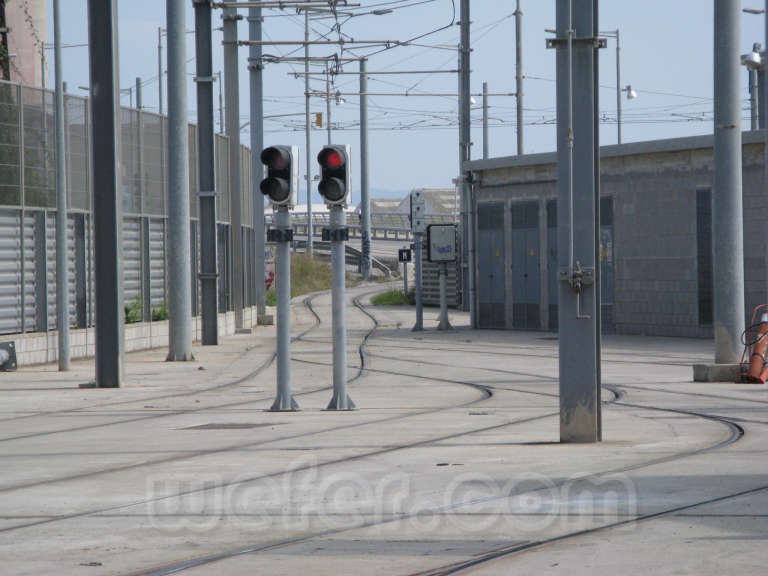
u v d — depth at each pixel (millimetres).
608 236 131000
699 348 107688
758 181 113125
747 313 113938
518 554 26062
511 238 144625
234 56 141250
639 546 26547
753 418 53781
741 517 29641
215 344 120188
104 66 78938
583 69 44500
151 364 97188
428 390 71875
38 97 97750
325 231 61062
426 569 24938
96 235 78125
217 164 142750
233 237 146000
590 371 45344
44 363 97125
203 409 63031
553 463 39969
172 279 100125
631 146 126688
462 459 41469
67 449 46969
